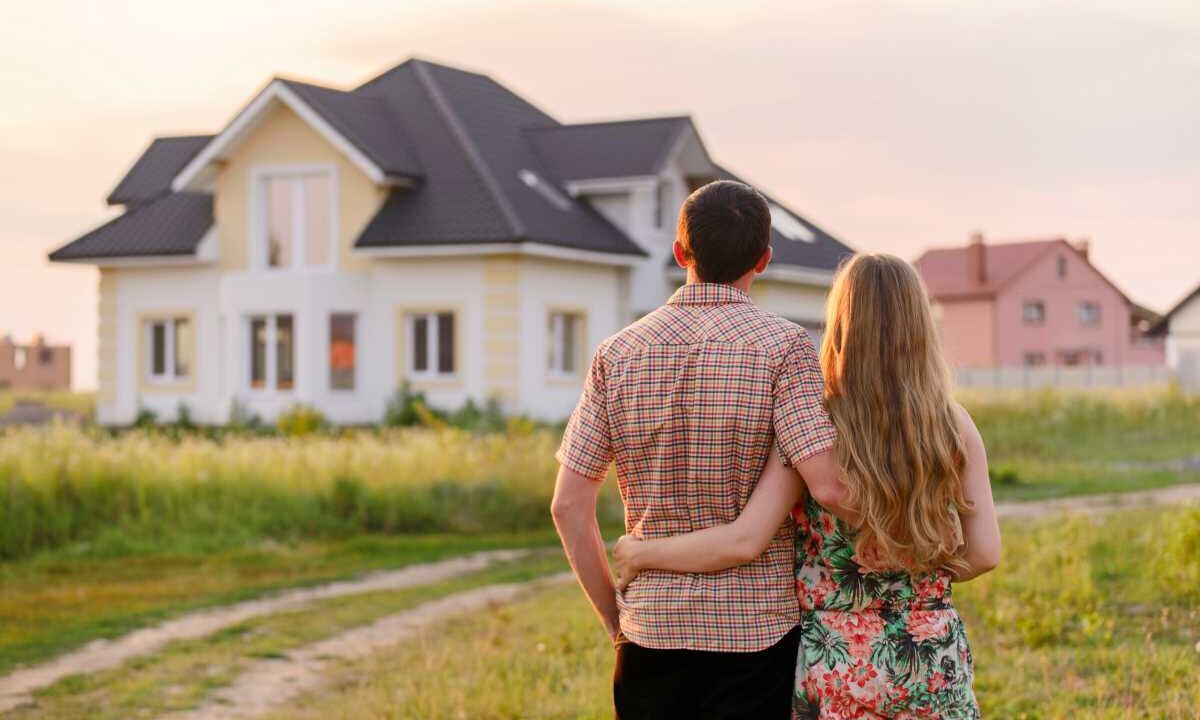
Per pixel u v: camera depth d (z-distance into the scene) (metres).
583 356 27.56
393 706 6.79
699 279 3.39
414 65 29.75
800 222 35.66
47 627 9.64
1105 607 8.24
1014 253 63.91
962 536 3.26
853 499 3.14
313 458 15.83
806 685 3.30
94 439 16.86
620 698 3.33
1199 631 7.34
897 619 3.27
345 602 10.78
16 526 12.90
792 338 3.28
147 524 13.66
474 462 16.52
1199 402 28.45
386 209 26.33
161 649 8.95
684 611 3.23
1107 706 5.75
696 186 31.50
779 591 3.28
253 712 7.21
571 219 27.61
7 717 7.12
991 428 25.22
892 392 3.18
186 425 27.69
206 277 28.11
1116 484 18.42
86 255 28.33
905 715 3.25
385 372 26.38
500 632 8.94
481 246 25.00
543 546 14.00
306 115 26.48
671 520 3.27
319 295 26.42
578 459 3.37
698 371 3.24
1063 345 63.97
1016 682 6.37
